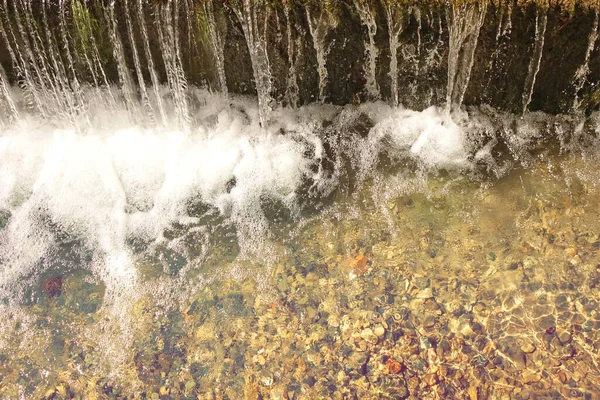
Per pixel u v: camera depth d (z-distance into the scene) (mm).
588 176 2451
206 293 2336
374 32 2340
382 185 2496
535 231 2369
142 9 2311
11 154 2570
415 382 2170
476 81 2465
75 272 2389
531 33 2273
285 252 2395
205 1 2291
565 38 2268
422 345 2217
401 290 2303
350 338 2238
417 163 2525
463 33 2303
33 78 2506
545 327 2217
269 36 2367
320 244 2400
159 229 2453
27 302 2342
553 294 2264
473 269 2322
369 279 2326
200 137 2594
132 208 2484
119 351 2258
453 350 2203
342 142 2580
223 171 2531
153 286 2355
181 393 2189
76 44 2398
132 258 2404
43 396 2195
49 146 2590
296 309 2293
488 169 2496
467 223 2404
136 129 2619
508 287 2283
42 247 2430
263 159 2551
